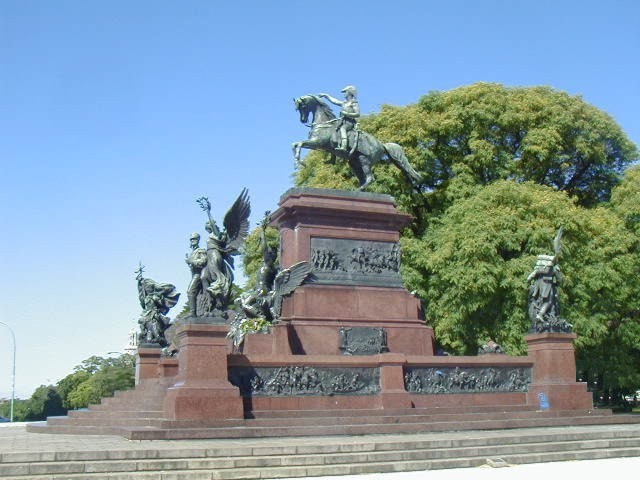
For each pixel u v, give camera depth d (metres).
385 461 17.30
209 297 22.20
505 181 41.19
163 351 36.16
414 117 44.69
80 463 15.25
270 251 28.88
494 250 38.44
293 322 26.61
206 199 23.30
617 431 21.56
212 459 16.12
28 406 83.50
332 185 44.03
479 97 45.38
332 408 23.42
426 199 45.84
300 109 31.17
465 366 25.67
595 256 40.19
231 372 22.53
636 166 46.31
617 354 43.72
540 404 25.77
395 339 27.67
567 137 46.38
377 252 28.81
